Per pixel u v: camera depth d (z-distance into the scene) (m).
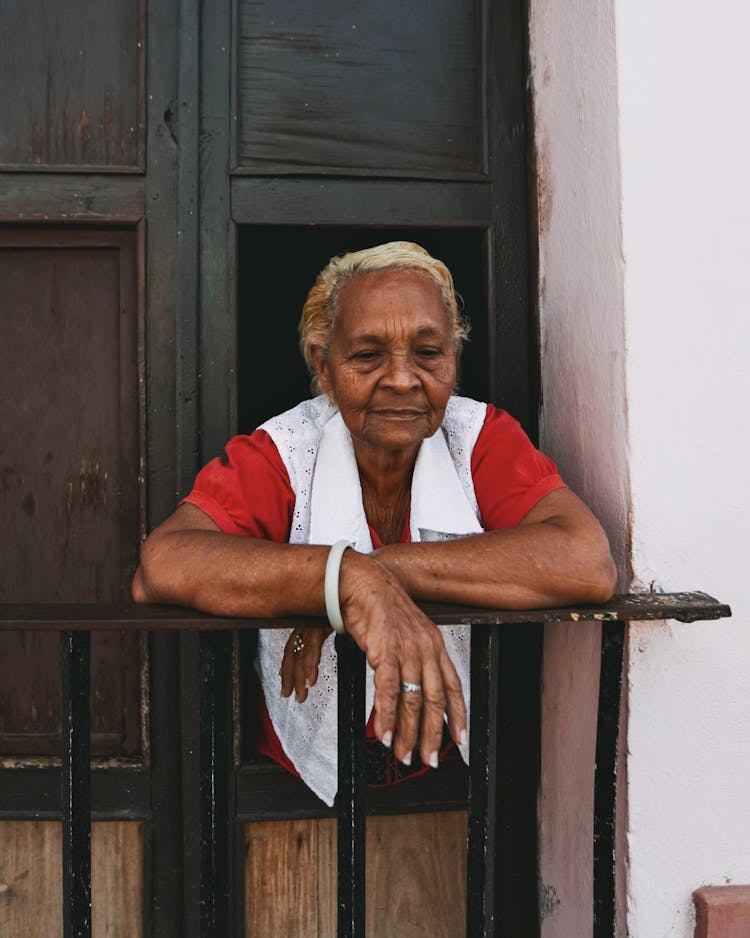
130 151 1.51
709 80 1.27
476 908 1.10
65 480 1.53
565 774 1.44
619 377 1.27
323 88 1.55
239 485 1.30
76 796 1.04
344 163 1.56
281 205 1.54
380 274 1.20
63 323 1.53
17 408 1.52
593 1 1.32
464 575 1.09
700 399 1.26
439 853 1.58
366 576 1.01
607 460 1.31
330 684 1.40
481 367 1.68
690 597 1.17
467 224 1.59
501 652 1.56
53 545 1.52
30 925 1.50
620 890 1.26
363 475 1.39
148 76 1.50
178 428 1.50
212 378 1.52
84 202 1.50
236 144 1.52
